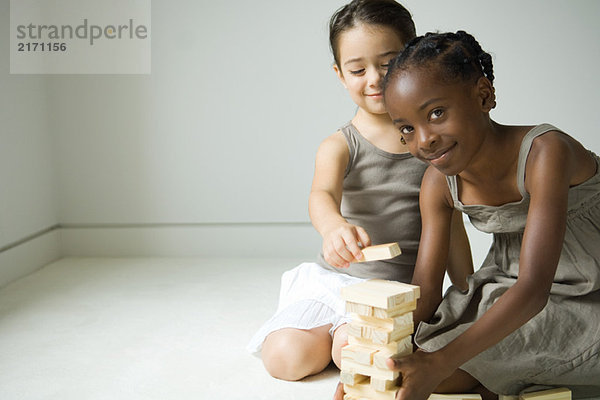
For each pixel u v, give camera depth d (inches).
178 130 83.7
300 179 83.5
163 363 47.7
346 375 33.5
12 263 72.7
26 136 77.5
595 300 38.6
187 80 83.0
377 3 45.8
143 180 84.4
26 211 77.1
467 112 32.9
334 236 38.3
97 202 84.7
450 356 32.6
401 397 32.0
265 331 46.7
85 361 48.4
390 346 32.8
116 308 61.7
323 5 81.5
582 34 82.3
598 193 38.7
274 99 82.8
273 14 81.9
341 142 48.8
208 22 82.3
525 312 32.8
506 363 36.8
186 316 58.8
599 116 83.4
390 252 35.8
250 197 84.0
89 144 84.2
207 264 79.7
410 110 32.7
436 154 33.3
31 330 55.7
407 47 34.1
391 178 49.1
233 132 83.5
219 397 41.7
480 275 40.8
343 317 45.5
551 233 33.7
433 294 40.4
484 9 82.3
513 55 83.0
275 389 42.8
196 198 84.4
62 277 74.0
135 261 81.7
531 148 35.8
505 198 38.2
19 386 44.1
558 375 37.4
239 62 82.7
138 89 83.3
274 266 78.3
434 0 82.4
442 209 40.8
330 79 82.3
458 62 32.4
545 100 83.6
